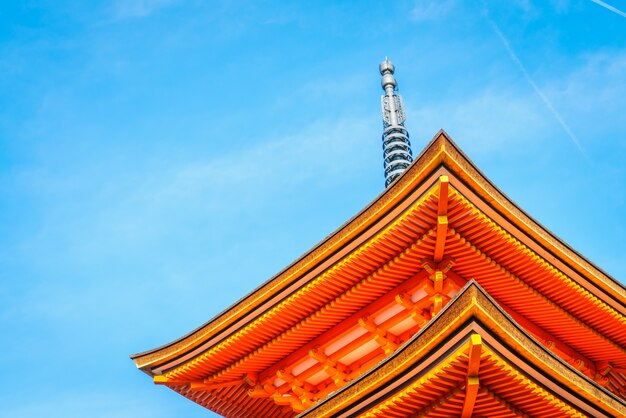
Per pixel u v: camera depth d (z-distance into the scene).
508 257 23.84
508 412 19.78
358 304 25.38
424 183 21.83
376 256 23.98
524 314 26.00
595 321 26.47
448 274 23.92
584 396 19.44
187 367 27.89
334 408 20.47
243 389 29.05
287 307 25.88
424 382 18.98
